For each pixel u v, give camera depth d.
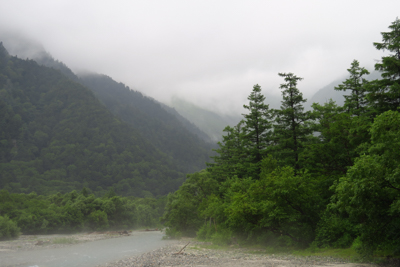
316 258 22.89
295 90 48.22
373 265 18.41
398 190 17.09
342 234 26.50
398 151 16.52
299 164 42.66
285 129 48.16
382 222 18.64
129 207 129.75
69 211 97.69
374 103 30.09
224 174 67.25
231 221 38.25
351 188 17.77
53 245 51.41
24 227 78.75
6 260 32.22
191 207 67.12
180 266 23.34
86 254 37.22
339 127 32.91
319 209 29.58
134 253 37.56
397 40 28.14
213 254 31.02
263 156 56.59
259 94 60.25
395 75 28.50
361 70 42.75
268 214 29.91
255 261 23.88
